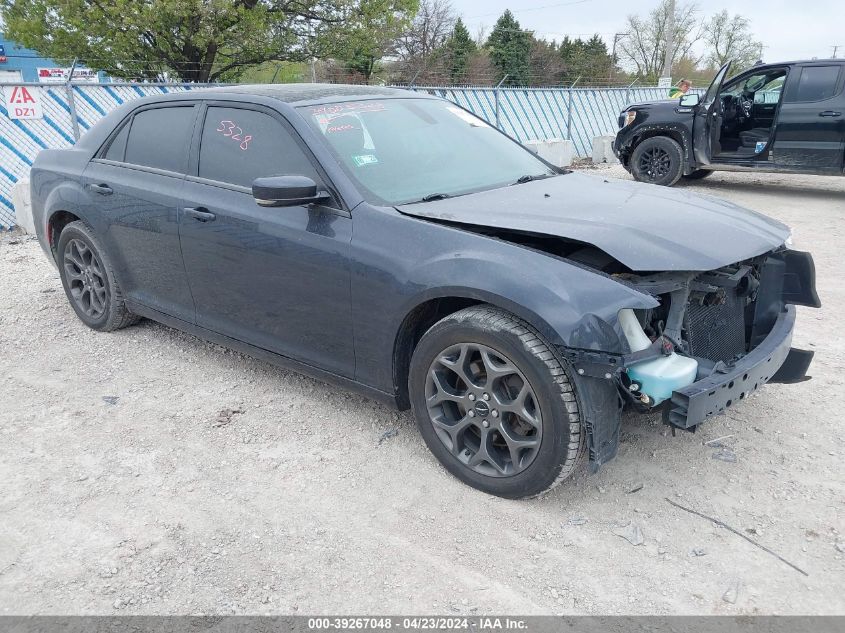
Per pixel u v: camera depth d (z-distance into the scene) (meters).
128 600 2.45
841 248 7.25
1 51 30.17
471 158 3.82
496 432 2.93
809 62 9.71
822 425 3.55
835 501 2.93
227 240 3.65
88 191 4.51
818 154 9.71
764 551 2.65
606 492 3.03
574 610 2.38
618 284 2.62
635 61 53.94
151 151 4.22
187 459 3.35
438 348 2.97
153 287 4.33
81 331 5.03
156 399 3.97
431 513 2.91
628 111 11.47
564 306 2.58
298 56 21.75
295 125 3.46
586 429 2.64
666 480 3.11
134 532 2.81
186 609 2.41
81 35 18.61
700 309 3.03
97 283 4.81
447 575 2.55
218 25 18.70
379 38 22.22
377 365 3.22
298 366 3.62
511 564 2.61
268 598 2.45
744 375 2.79
